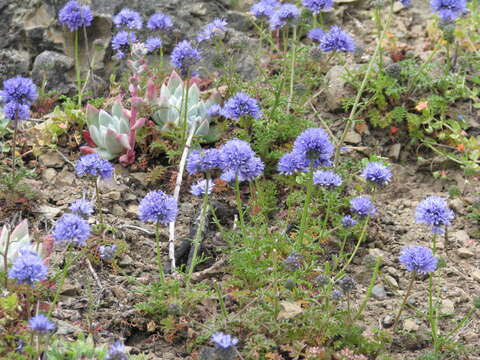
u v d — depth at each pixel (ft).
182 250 4.32
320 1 4.82
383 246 4.44
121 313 3.93
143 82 5.05
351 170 4.79
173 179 4.66
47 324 3.42
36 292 3.85
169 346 3.86
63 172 4.70
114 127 4.80
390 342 3.80
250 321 3.74
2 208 4.39
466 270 4.30
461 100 5.14
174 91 4.97
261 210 4.35
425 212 3.78
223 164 3.94
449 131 4.99
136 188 4.68
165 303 3.88
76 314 3.91
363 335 3.76
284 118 4.81
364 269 4.28
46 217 4.39
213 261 4.29
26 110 4.40
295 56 5.07
